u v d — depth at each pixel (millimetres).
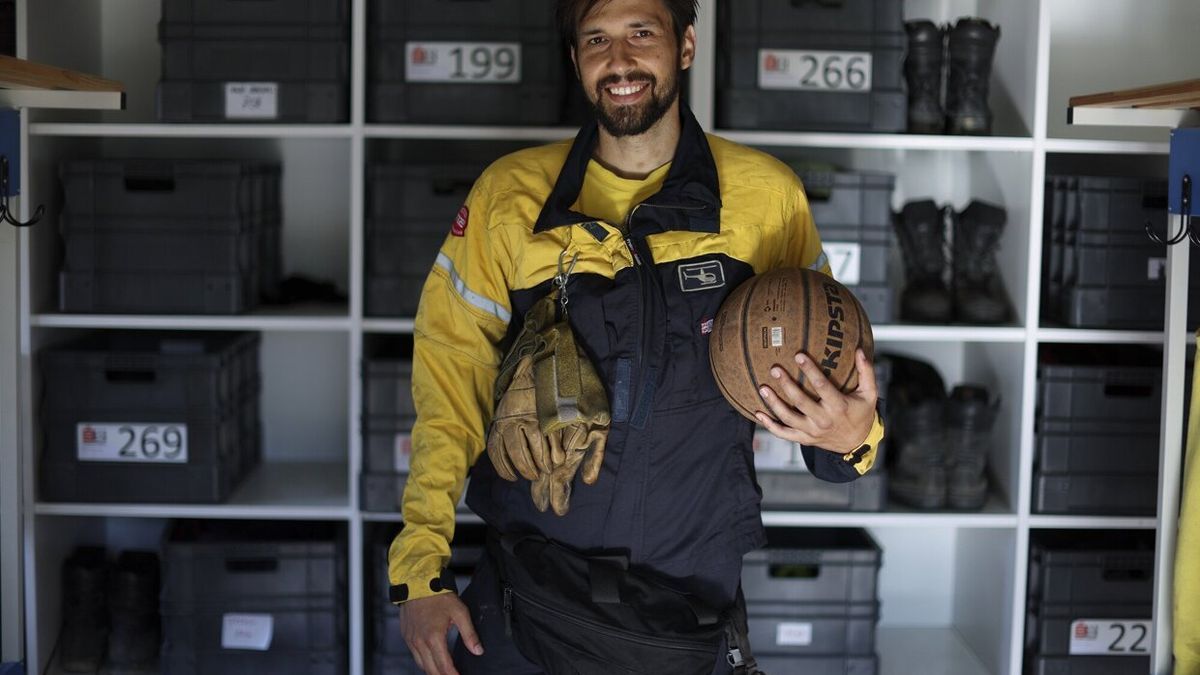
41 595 3043
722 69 3004
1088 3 3398
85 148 3277
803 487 3037
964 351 3490
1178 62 3410
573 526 1854
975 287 3113
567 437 1780
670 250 1857
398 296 3008
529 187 1941
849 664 3098
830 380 1723
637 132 1853
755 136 2922
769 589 3088
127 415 2998
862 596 3088
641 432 1815
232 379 3141
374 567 3064
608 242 1838
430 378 1965
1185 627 2145
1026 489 3014
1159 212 2971
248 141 3420
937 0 3385
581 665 1782
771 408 1725
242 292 3037
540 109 2967
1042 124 2922
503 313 1956
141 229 2973
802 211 1996
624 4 1825
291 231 3455
